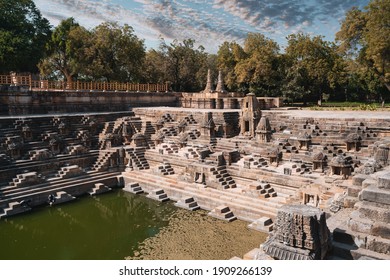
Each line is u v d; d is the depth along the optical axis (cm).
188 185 2681
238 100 4628
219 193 2480
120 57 6203
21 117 3209
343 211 1426
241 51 6769
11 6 5147
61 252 1889
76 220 2367
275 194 2348
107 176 3048
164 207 2520
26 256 1845
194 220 2247
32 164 2789
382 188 1235
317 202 2038
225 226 2130
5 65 4903
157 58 7444
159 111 4022
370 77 6650
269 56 6066
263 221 2038
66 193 2681
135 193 2845
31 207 2525
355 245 1175
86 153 3189
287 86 5994
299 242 1099
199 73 7469
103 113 3962
